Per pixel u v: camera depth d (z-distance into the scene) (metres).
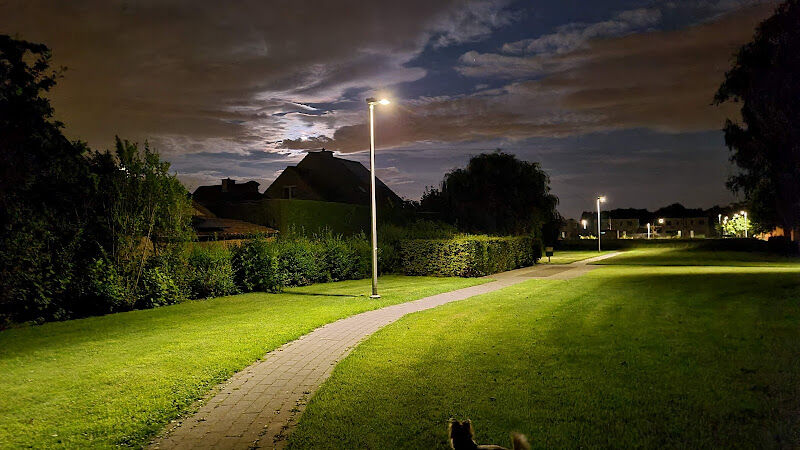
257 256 20.83
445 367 8.41
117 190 16.33
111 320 14.67
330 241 25.14
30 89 17.75
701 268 27.36
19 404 7.20
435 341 10.38
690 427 5.67
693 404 6.30
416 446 5.45
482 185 41.34
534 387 7.21
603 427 5.79
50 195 16.08
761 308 12.09
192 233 18.41
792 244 38.25
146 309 16.61
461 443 4.12
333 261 24.59
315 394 7.34
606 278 22.16
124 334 12.41
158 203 17.20
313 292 20.36
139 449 5.68
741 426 5.62
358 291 20.31
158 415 6.66
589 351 8.98
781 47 29.95
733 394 6.55
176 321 14.11
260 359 9.70
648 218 139.88
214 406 7.06
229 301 18.08
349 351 10.16
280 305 16.77
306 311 15.17
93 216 16.33
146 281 16.89
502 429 5.82
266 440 5.85
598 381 7.33
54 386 8.03
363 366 8.70
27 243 14.57
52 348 11.04
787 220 36.69
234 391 7.71
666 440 5.39
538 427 5.83
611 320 11.76
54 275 15.11
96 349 10.70
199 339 11.35
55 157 17.06
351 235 42.69
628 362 8.16
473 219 42.34
